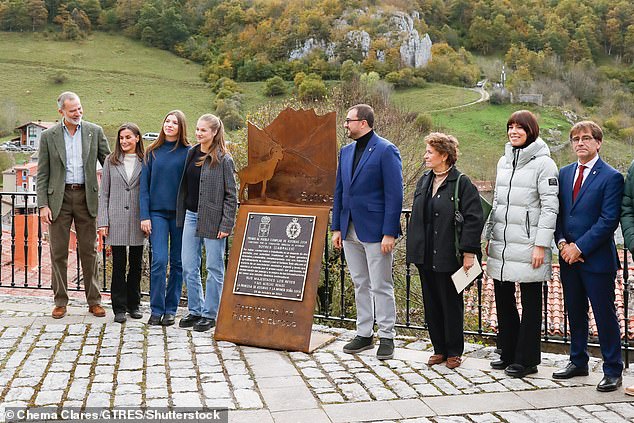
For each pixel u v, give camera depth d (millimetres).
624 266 4859
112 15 90125
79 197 5840
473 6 77250
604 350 4262
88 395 3934
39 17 89125
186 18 85625
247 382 4262
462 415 3738
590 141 4254
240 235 5617
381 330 4969
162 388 4098
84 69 75500
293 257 5340
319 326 5898
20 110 59531
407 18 66312
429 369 4637
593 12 66938
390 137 16703
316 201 5469
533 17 71062
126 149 5871
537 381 4379
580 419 3686
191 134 26250
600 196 4215
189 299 5719
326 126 5402
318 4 65562
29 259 10250
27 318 5812
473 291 11766
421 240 4699
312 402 3910
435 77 62375
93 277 5996
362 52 61188
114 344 5070
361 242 4980
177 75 73562
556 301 10883
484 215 4516
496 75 64438
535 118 4469
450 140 4660
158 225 5762
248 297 5371
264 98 54250
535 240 4332
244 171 5680
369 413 3742
